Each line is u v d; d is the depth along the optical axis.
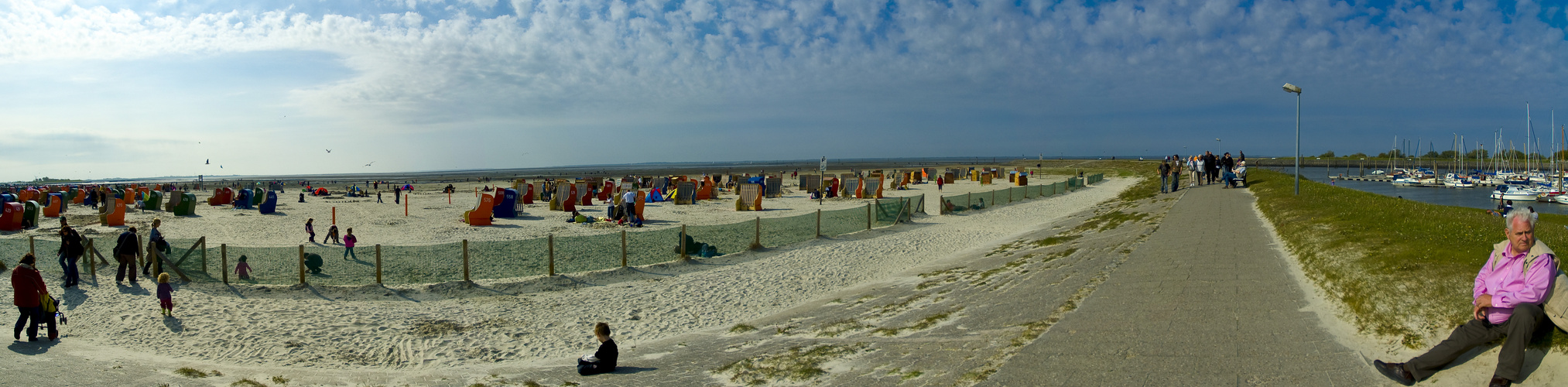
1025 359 6.61
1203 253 12.05
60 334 10.33
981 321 8.86
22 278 9.55
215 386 7.53
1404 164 148.38
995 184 65.00
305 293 13.24
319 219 31.72
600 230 26.22
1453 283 6.95
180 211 34.03
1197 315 7.68
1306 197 20.62
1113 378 5.85
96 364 8.52
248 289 13.41
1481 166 115.00
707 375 7.57
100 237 22.94
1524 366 4.72
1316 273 9.27
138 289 13.30
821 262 17.36
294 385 7.73
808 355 7.96
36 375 7.88
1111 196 42.72
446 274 14.79
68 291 13.12
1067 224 23.95
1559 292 4.58
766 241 20.11
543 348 9.95
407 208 37.34
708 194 43.69
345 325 11.15
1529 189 68.50
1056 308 8.84
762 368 7.58
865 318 10.31
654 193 42.03
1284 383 5.45
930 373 6.60
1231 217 18.20
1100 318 7.95
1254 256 11.31
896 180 57.12
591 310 12.36
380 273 13.98
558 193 36.22
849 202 41.16
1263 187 28.50
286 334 10.55
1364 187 94.12
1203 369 5.89
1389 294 7.25
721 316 11.95
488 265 15.60
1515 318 4.56
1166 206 23.64
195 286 13.54
